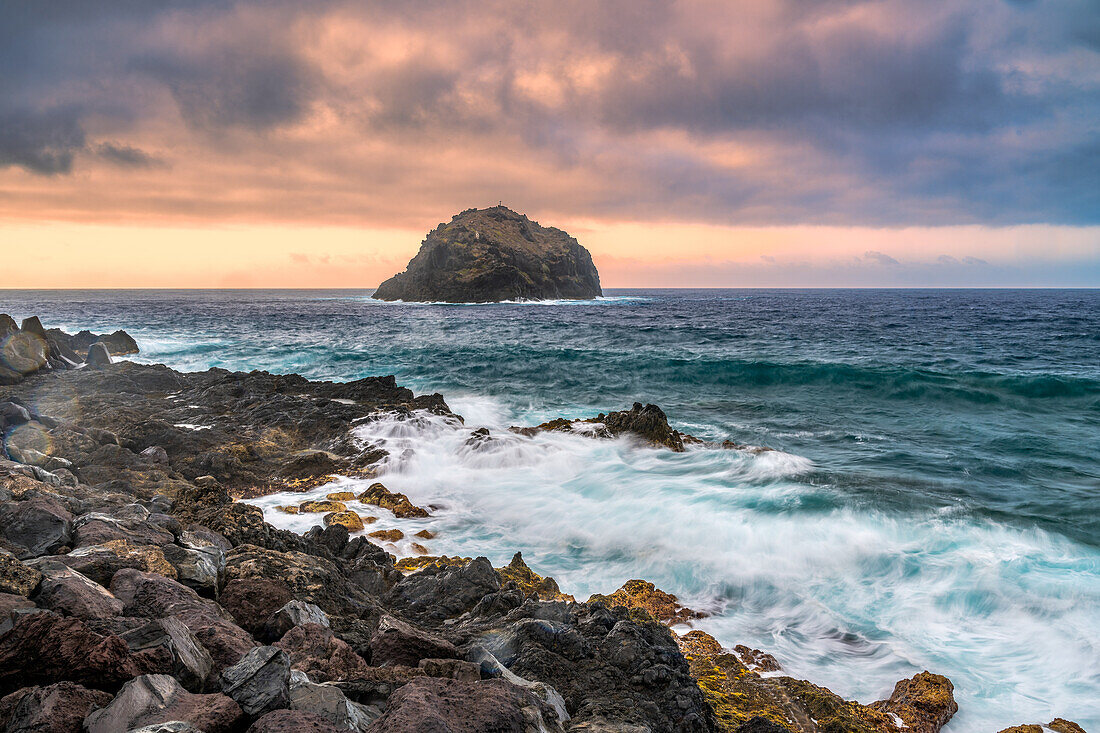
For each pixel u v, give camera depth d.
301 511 13.17
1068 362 40.94
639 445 18.84
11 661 3.53
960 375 32.28
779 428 23.38
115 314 96.88
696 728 5.12
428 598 7.82
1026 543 11.77
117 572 5.38
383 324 78.50
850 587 10.27
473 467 17.02
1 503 6.22
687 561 11.17
